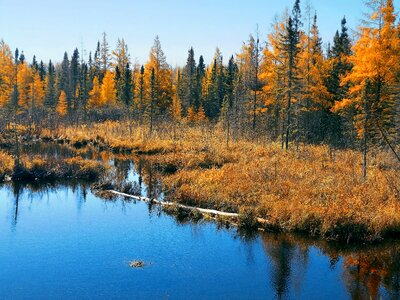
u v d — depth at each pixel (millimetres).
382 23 25453
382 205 14781
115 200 17984
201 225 14586
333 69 38000
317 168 21500
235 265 11289
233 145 30969
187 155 26406
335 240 13031
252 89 40094
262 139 34438
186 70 71812
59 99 66750
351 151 26734
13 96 65750
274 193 16656
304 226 13734
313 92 34750
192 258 11688
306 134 33438
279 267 11195
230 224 14508
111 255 11789
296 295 9656
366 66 25578
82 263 11219
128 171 24719
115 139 37875
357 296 9625
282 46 30844
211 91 61906
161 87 56750
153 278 10398
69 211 16203
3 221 14797
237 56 44281
